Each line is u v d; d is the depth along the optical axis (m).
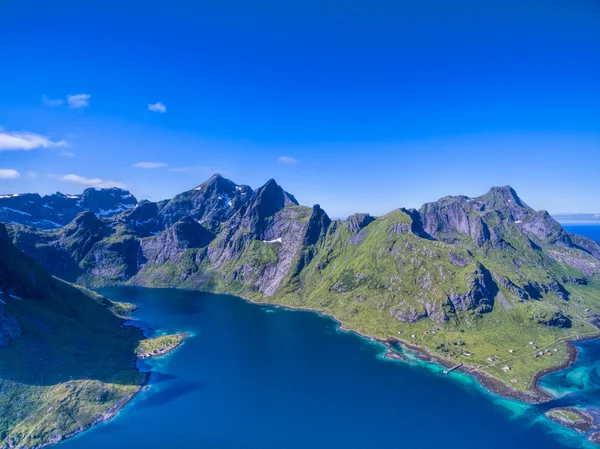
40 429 165.12
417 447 158.50
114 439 162.88
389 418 180.25
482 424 176.25
